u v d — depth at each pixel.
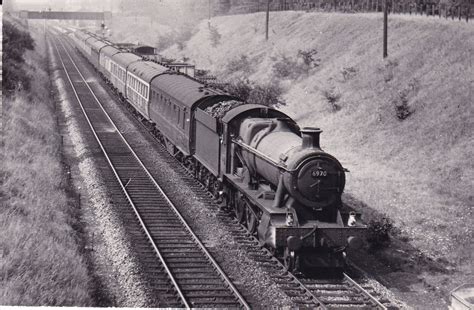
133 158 23.91
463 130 23.20
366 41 38.41
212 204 18.02
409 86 28.31
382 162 23.38
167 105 24.16
